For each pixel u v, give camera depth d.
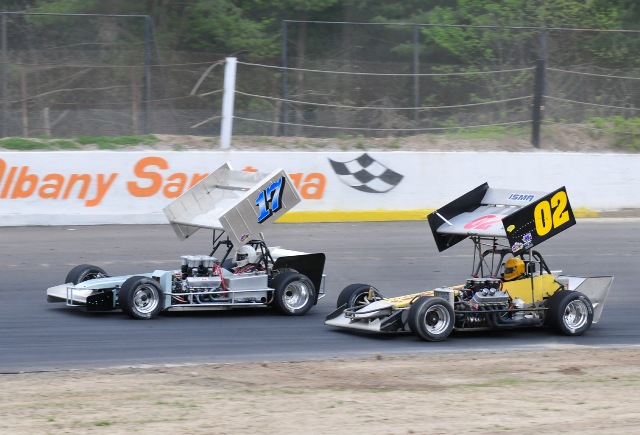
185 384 19.67
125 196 45.69
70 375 20.48
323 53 65.19
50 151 46.59
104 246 40.16
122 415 16.83
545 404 18.14
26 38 54.53
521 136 57.81
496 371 21.47
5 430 15.76
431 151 53.25
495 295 25.78
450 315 25.09
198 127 55.44
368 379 20.42
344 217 48.81
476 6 79.94
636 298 32.84
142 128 53.28
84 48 56.72
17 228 43.72
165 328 26.25
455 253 40.97
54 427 15.95
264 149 52.91
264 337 25.45
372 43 66.25
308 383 19.94
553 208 26.03
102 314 28.06
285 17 77.88
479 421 16.69
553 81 60.81
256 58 72.25
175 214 30.52
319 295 30.47
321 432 15.80
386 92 57.81
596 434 15.98
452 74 57.56
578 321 26.56
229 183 30.81
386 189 49.69
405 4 81.25
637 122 60.44
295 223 47.62
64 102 53.47
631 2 80.31
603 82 61.16
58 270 35.06
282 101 55.50
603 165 53.59
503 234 25.36
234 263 29.25
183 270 28.55
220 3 72.56
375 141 55.69
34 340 24.34
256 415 16.92
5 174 43.78
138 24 60.19
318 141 54.81
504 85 59.72
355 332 26.50
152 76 55.69
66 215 44.78
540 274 26.70
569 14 78.94
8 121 51.81
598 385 20.06
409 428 16.09
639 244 44.44
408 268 37.31
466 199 27.19
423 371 21.34
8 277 33.62
